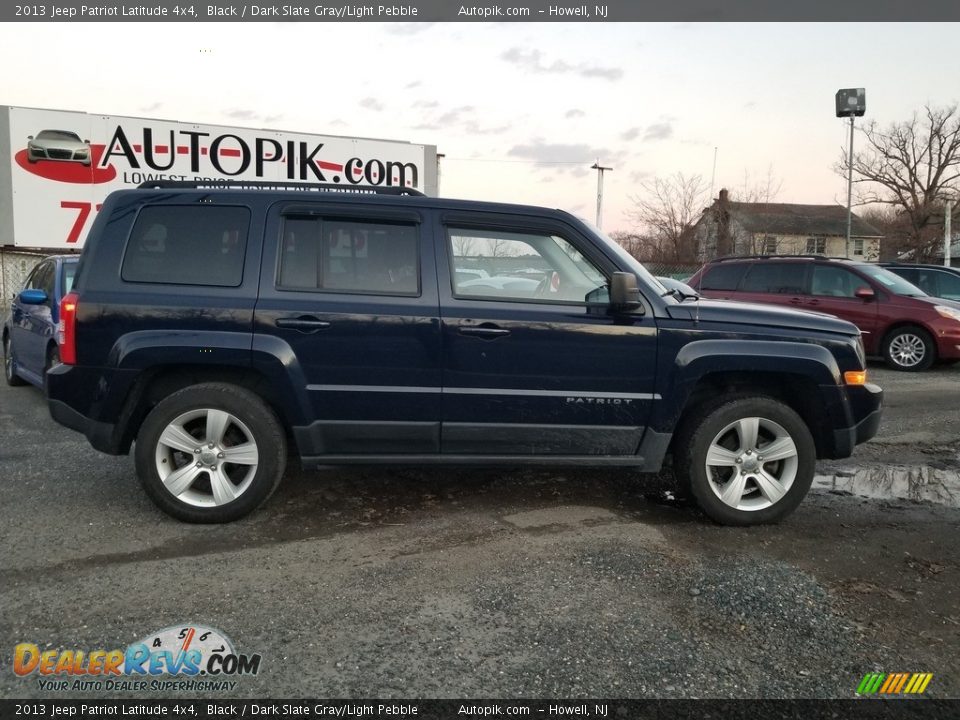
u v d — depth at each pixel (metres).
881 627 3.04
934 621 3.11
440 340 4.01
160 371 4.05
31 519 4.07
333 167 17.53
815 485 5.10
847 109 23.08
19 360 7.92
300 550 3.70
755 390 4.41
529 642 2.85
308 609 3.08
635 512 4.41
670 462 5.38
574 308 4.12
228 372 4.10
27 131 15.34
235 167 16.66
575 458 4.18
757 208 34.72
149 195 4.05
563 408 4.10
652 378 4.11
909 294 10.88
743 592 3.27
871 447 6.20
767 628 2.99
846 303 11.02
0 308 14.62
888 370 10.84
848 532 4.18
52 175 15.56
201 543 3.78
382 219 4.10
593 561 3.57
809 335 4.22
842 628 3.01
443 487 4.76
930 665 2.76
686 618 3.05
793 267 11.41
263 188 4.19
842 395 4.21
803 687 2.61
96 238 4.01
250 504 4.03
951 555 3.86
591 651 2.79
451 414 4.07
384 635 2.88
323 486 4.73
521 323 4.04
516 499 4.56
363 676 2.62
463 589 3.28
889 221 57.34
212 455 4.00
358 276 4.06
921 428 6.93
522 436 4.13
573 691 2.55
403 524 4.09
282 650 2.77
